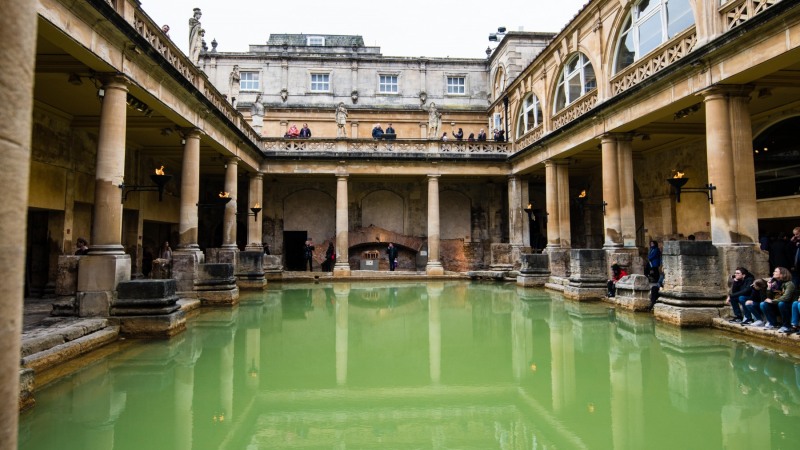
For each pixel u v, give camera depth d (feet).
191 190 48.06
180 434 16.10
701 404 18.47
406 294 56.54
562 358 26.04
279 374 23.72
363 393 21.30
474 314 41.22
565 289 52.90
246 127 68.64
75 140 48.52
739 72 33.32
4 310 4.32
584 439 15.53
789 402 18.52
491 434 16.84
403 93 101.71
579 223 89.56
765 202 50.08
